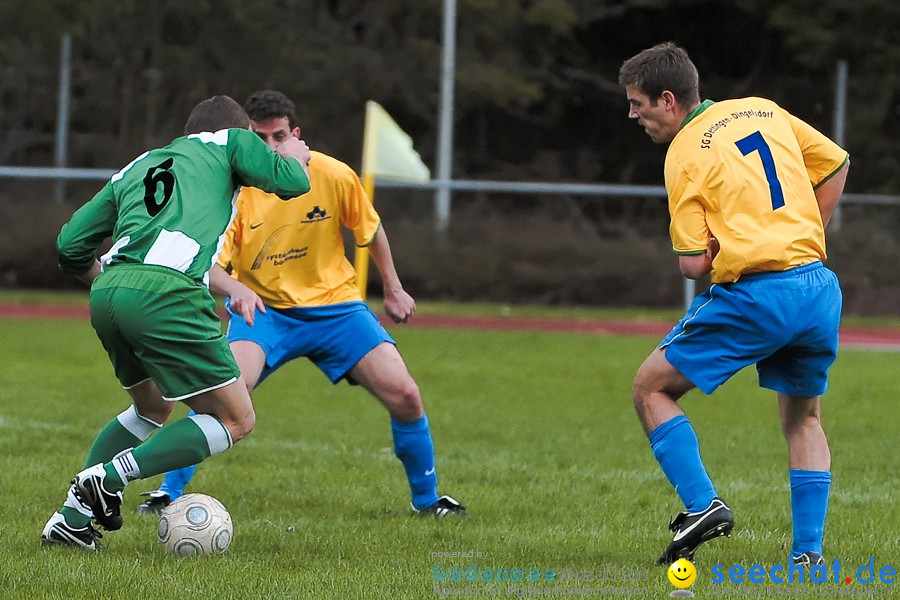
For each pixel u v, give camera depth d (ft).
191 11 348.38
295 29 363.15
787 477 85.40
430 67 357.61
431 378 140.46
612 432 106.11
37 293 254.68
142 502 73.15
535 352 169.17
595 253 262.47
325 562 57.57
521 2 380.78
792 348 56.70
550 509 72.64
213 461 87.86
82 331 183.83
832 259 256.93
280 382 136.87
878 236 263.49
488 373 145.69
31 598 49.67
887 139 370.12
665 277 259.19
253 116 69.72
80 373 140.87
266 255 70.69
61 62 318.24
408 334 189.26
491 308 243.60
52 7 343.87
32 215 268.41
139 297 53.98
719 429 108.47
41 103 339.98
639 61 57.41
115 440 61.21
